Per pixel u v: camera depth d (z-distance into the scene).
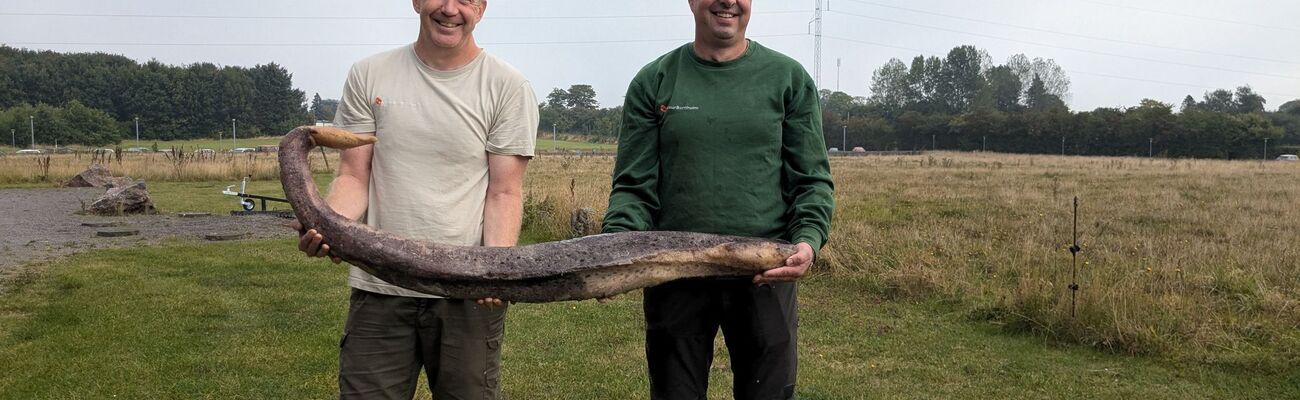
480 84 3.35
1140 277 8.16
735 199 3.43
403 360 3.38
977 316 7.65
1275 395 5.62
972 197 20.94
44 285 9.17
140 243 12.78
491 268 2.91
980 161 58.44
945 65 120.50
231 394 5.80
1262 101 123.12
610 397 5.83
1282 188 24.20
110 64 111.81
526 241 12.87
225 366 6.37
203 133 108.56
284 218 16.48
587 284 2.94
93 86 104.06
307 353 6.70
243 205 17.78
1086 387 5.89
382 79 3.33
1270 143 79.00
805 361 6.55
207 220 16.23
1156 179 30.06
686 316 3.55
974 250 10.71
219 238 13.28
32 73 101.94
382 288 3.29
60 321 7.53
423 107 3.28
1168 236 12.14
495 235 3.32
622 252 2.98
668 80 3.55
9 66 102.50
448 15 3.17
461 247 2.97
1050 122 87.81
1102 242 11.73
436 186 3.29
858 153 87.00
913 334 7.24
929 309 8.08
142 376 6.11
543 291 2.94
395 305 3.31
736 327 3.57
